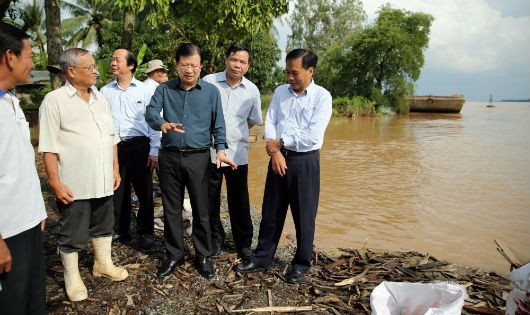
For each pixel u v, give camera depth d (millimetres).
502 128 21297
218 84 3518
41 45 19141
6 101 1831
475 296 3215
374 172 9703
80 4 21812
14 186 1832
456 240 5270
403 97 32469
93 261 3545
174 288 3141
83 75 2738
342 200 7152
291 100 3158
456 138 16812
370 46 31484
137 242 4055
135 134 3766
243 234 3713
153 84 4539
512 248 5016
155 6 5391
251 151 11828
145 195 3803
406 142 15484
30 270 1953
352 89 34250
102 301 2920
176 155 3092
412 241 5199
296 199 3160
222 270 3473
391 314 2549
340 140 16125
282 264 3705
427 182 8641
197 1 6070
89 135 2807
